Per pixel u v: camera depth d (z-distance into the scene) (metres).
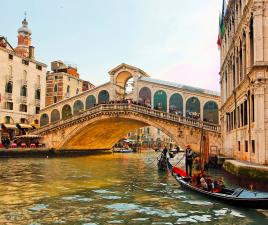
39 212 11.77
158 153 62.16
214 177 20.56
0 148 37.56
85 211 12.00
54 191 16.19
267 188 14.31
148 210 12.16
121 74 45.88
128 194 15.47
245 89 19.97
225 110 30.61
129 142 77.50
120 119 40.97
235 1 24.41
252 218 10.83
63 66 61.69
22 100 49.34
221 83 34.12
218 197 12.92
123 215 11.43
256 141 16.89
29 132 45.06
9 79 47.16
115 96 45.72
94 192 16.00
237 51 23.41
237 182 16.53
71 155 46.69
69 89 60.66
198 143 34.59
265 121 16.67
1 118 45.78
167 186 17.98
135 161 38.19
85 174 23.69
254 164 16.94
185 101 41.47
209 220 10.70
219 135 33.41
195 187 15.02
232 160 21.30
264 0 16.83
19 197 14.52
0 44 47.41
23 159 36.78
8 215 11.30
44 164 31.31
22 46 53.94
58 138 43.38
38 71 52.88
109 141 54.91
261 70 16.72
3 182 19.08
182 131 35.47
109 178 21.55
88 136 46.91
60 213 11.66
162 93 42.62
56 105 49.28
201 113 40.66
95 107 40.84
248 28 18.88
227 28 29.38
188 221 10.63
